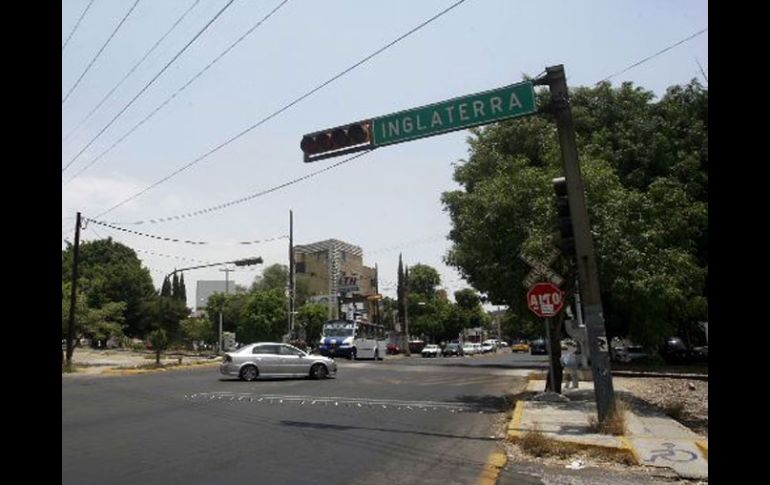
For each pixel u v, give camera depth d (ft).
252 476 27.91
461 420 45.96
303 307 209.97
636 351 137.28
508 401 57.26
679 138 100.42
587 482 28.22
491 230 59.47
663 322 59.36
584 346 63.98
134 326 266.77
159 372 104.32
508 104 41.27
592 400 54.75
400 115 43.98
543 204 55.72
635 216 56.29
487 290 63.93
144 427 41.47
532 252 53.06
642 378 89.76
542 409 48.70
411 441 37.06
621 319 82.07
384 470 29.48
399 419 46.03
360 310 267.39
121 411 49.75
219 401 57.16
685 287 63.87
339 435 38.70
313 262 310.24
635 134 97.71
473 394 65.51
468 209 63.16
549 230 54.85
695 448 33.94
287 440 36.81
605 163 60.08
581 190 40.55
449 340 324.39
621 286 53.06
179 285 333.21
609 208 54.39
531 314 60.03
